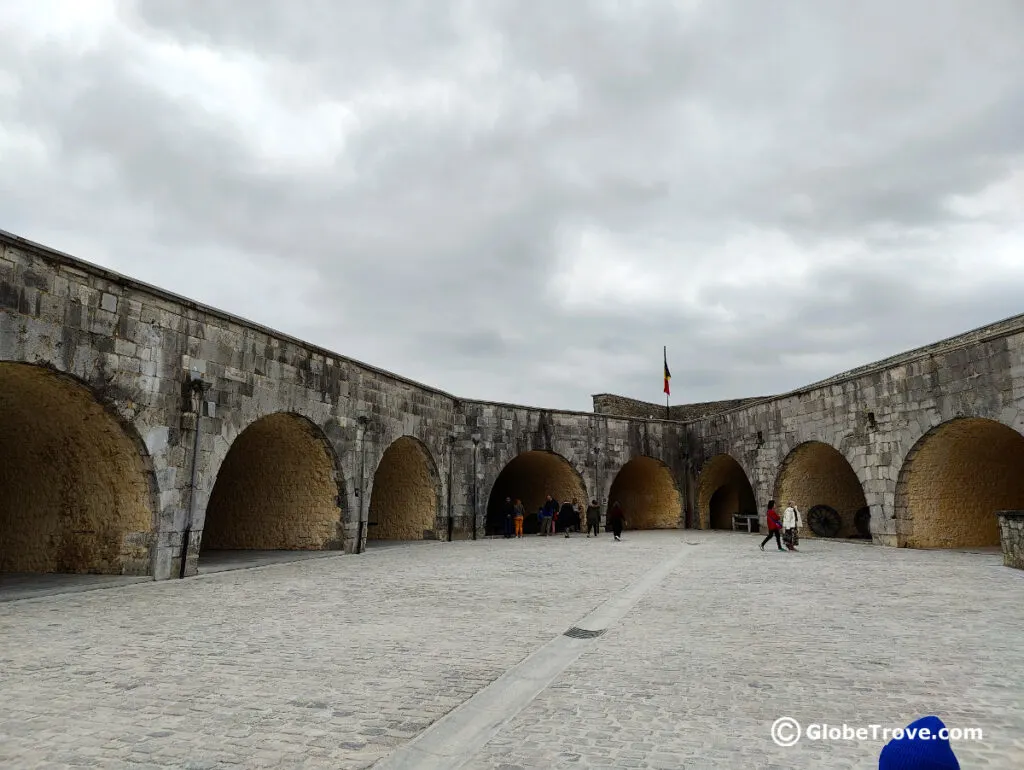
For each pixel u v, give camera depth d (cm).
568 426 2986
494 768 408
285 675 602
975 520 2131
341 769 405
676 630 797
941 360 1922
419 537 2480
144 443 1241
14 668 621
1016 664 633
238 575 1352
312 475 1908
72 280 1114
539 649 702
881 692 550
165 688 561
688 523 3275
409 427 2256
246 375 1508
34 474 1334
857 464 2234
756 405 2841
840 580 1250
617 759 420
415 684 578
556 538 2639
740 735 458
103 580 1213
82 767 404
